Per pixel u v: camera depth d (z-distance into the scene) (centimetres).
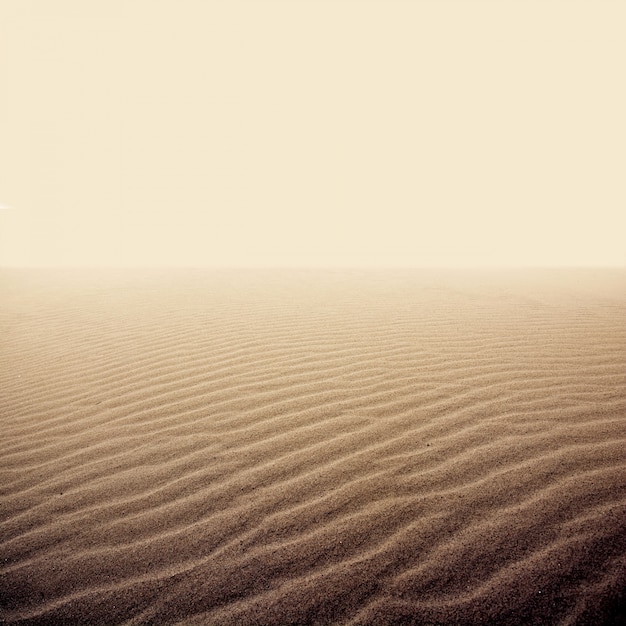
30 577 179
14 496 233
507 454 244
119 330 585
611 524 185
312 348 472
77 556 188
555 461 234
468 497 209
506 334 514
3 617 161
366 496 215
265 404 331
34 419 325
